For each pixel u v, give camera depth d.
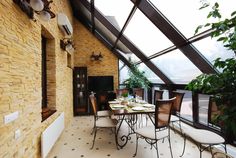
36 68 2.47
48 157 3.02
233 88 1.27
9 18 1.72
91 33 7.20
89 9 5.36
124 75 7.55
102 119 3.89
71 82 6.05
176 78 4.86
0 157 1.53
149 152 3.19
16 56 1.87
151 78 6.52
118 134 4.23
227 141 2.99
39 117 2.56
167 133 2.88
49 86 3.56
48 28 3.04
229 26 1.27
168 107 2.82
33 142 2.33
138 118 5.60
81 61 7.12
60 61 4.07
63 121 4.16
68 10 5.46
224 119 1.24
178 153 3.10
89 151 3.27
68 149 3.37
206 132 2.67
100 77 7.02
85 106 6.60
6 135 1.64
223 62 1.30
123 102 4.07
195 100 4.01
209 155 2.98
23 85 2.03
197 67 3.66
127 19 4.43
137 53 5.65
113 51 7.25
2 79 1.59
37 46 2.52
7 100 1.67
